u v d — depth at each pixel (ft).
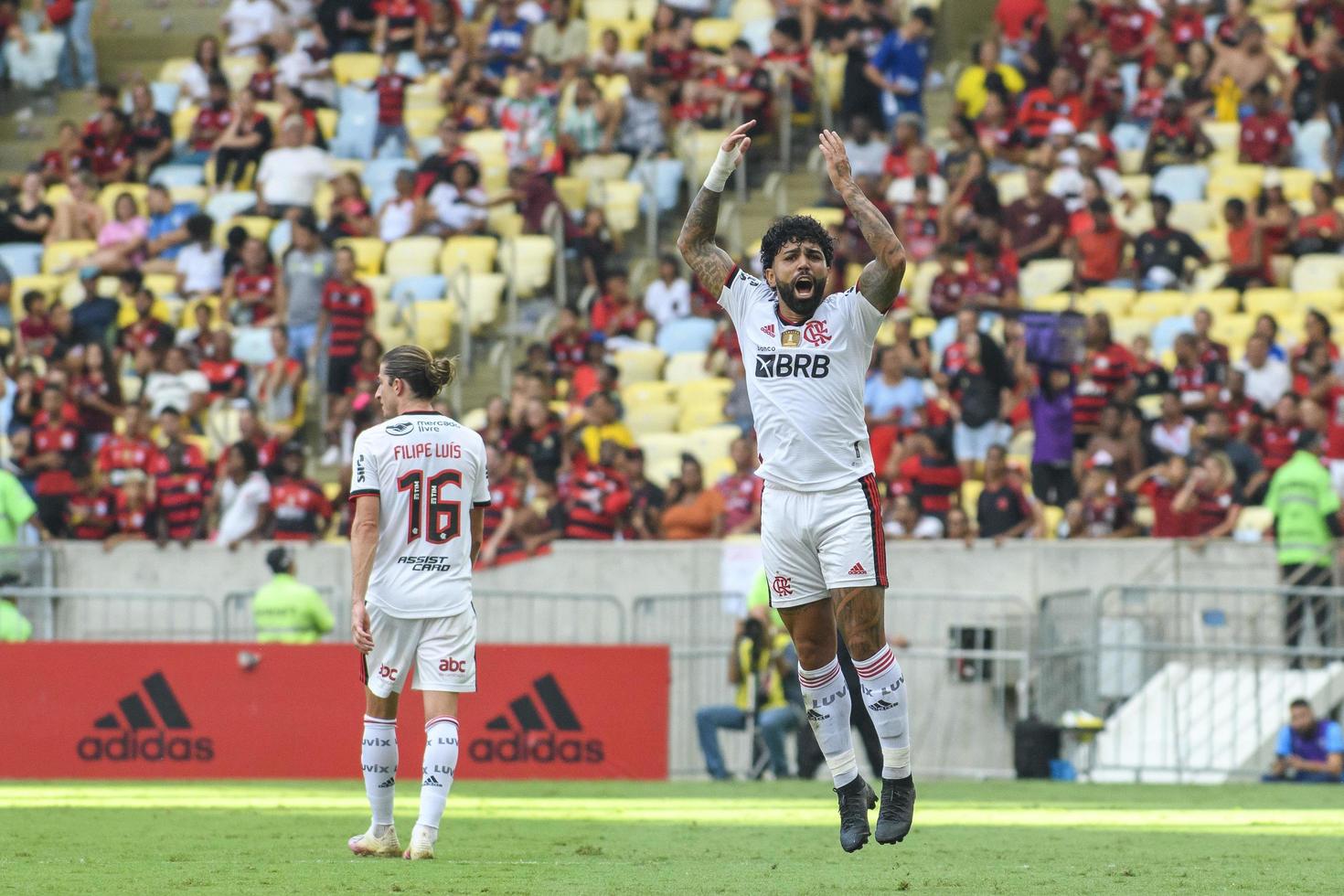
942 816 118.83
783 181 255.29
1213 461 185.06
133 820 111.14
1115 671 176.35
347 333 221.05
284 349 222.69
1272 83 253.24
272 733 164.55
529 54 269.64
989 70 254.27
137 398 228.63
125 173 270.46
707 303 234.38
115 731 165.17
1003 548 184.44
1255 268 223.71
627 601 193.57
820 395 74.18
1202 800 135.64
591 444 204.95
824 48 264.93
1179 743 172.14
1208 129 250.98
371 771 85.76
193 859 83.66
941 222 231.30
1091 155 238.48
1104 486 187.83
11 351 236.43
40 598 199.11
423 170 247.50
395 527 85.40
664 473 213.87
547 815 118.52
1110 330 198.29
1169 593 178.29
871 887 69.15
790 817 116.47
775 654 170.50
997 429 198.70
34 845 91.81
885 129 250.78
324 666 164.96
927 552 186.60
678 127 259.19
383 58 277.44
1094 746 173.68
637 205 249.96
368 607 85.40
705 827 107.14
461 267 237.25
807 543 74.90
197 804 128.98
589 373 220.64
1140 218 238.48
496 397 208.13
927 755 181.78
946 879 72.84
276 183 252.83
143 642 165.99
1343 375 199.00
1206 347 198.18
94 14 306.35
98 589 203.41
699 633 188.75
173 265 247.50
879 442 197.77
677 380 225.56
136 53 304.91
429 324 233.96
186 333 237.25
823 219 237.86
